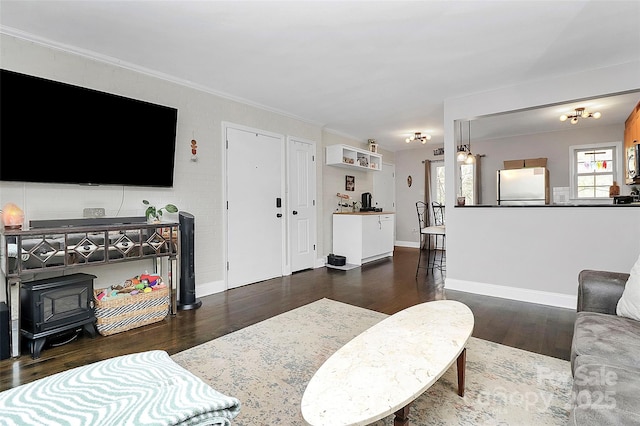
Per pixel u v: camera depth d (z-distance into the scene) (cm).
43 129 245
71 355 218
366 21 231
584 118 491
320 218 534
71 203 267
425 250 709
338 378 121
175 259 299
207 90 363
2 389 178
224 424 85
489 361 207
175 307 296
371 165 644
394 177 793
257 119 427
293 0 206
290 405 163
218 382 183
